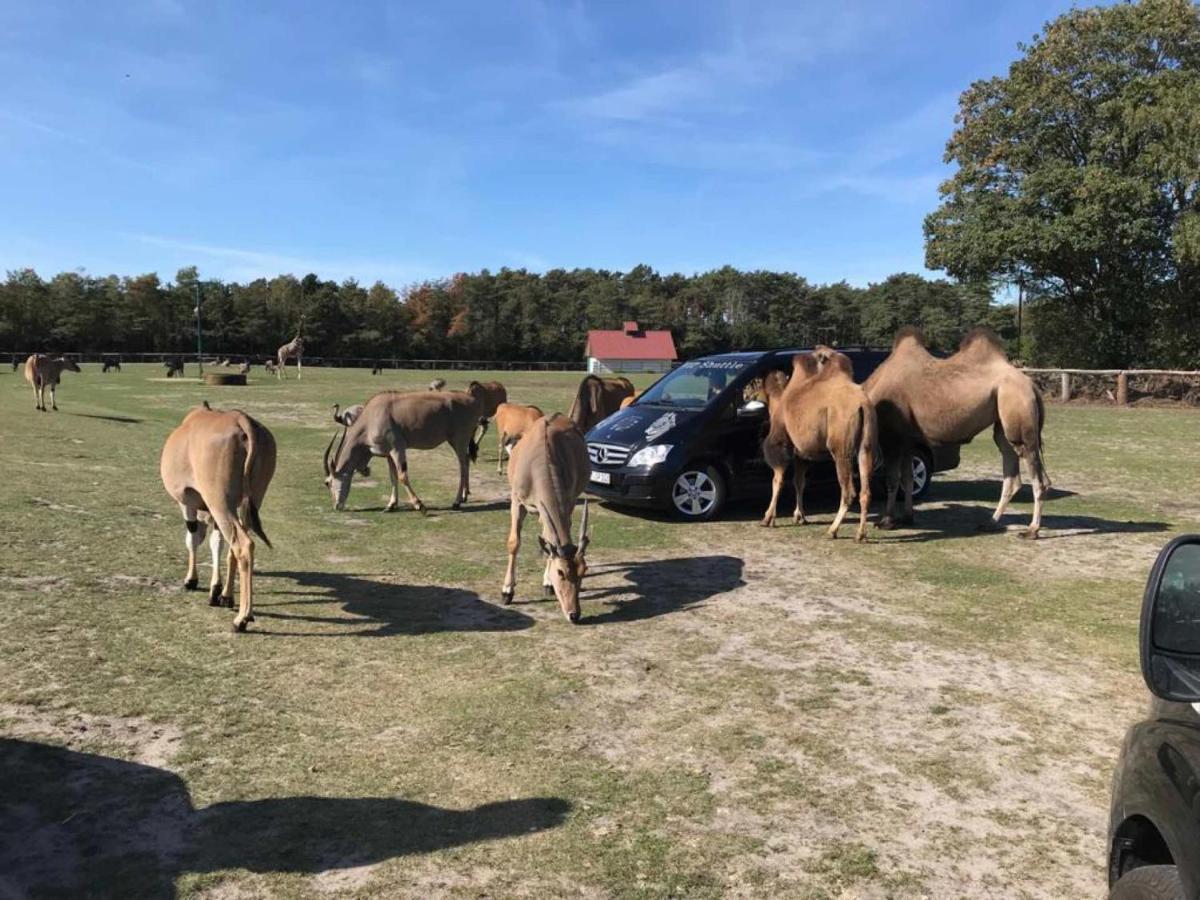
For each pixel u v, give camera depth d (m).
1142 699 5.12
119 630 5.90
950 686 5.29
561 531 6.48
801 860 3.46
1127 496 12.02
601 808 3.84
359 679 5.25
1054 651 5.91
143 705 4.75
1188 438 18.94
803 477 10.11
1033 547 8.96
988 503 11.61
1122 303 33.31
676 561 8.34
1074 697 5.14
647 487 9.98
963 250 34.53
